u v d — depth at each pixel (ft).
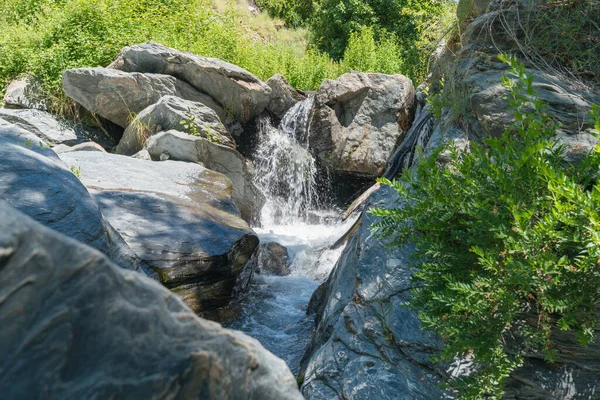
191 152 28.76
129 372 3.15
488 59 16.38
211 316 18.54
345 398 10.77
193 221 19.98
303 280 23.29
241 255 19.70
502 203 10.31
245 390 3.70
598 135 10.25
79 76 31.83
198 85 34.76
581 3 15.79
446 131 15.85
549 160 10.61
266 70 46.39
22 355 2.86
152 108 31.37
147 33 39.60
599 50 15.52
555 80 15.05
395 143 33.65
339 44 63.16
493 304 9.54
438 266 10.25
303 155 35.01
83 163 23.73
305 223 33.30
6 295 2.83
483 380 9.41
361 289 12.50
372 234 13.39
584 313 9.16
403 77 34.83
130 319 3.21
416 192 11.99
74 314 3.03
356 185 34.27
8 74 35.55
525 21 16.47
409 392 10.36
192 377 3.35
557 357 9.93
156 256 17.56
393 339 11.25
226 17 50.26
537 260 9.00
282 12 68.08
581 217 9.13
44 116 33.01
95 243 11.88
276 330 18.44
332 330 13.12
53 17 38.68
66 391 2.94
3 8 41.96
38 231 2.97
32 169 12.38
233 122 36.01
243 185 30.63
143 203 20.48
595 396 9.62
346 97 34.37
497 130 14.16
